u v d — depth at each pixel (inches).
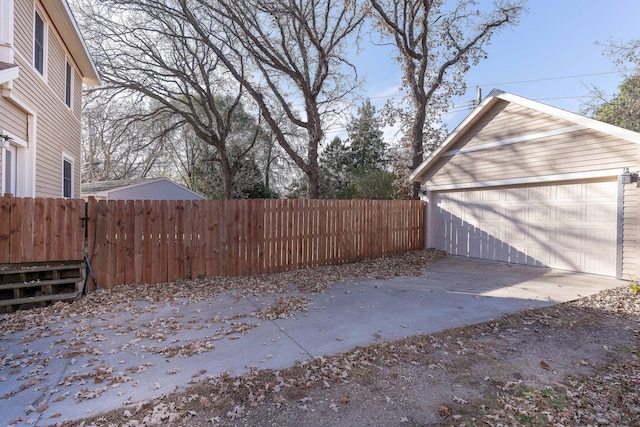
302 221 357.4
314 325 187.9
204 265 304.0
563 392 122.0
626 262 280.8
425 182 478.0
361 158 1296.8
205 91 741.9
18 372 135.7
